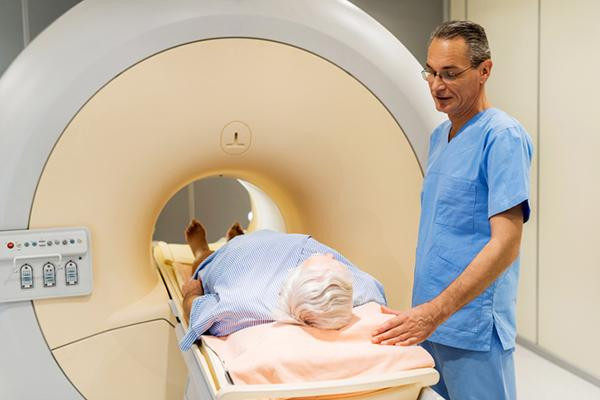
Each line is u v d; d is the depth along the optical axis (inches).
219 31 75.6
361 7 133.9
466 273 57.3
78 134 73.3
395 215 85.1
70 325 76.8
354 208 84.2
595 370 109.1
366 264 85.0
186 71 75.3
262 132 80.2
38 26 116.6
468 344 63.9
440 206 65.8
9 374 75.2
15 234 72.5
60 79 72.1
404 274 86.3
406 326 53.7
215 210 138.2
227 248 68.7
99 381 78.6
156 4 74.4
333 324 53.1
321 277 54.1
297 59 78.8
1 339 74.7
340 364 49.9
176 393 81.4
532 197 122.4
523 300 128.0
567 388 108.2
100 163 74.8
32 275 73.9
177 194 135.6
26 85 72.4
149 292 81.4
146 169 77.2
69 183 74.1
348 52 80.7
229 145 79.9
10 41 116.0
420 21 136.9
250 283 62.4
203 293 71.8
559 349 118.2
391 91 82.7
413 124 83.9
